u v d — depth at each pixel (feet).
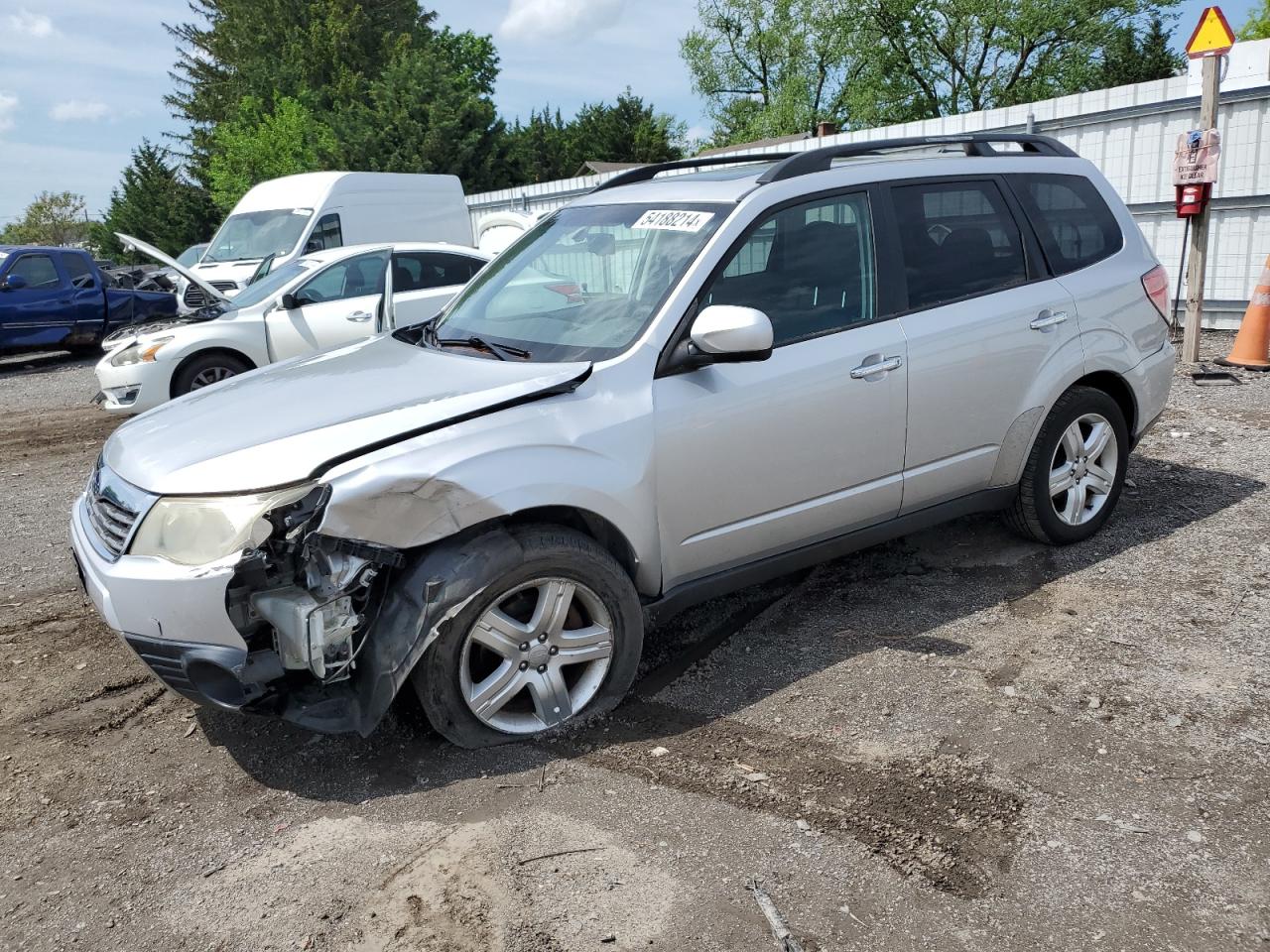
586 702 11.19
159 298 52.85
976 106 133.59
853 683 11.96
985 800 9.55
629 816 9.52
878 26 132.77
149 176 176.65
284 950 8.01
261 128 129.59
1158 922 7.89
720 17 146.92
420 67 126.31
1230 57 30.63
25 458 27.22
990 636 12.99
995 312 13.87
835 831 9.18
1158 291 15.94
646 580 11.53
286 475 9.55
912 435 13.26
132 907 8.64
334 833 9.52
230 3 184.96
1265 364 26.45
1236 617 13.04
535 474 10.30
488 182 127.95
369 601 10.15
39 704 12.45
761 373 11.89
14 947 8.23
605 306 12.24
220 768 10.83
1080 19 121.80
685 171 15.56
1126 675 11.76
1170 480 18.61
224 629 9.53
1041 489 14.96
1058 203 15.24
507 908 8.33
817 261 12.66
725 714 11.41
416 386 11.37
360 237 47.67
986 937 7.82
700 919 8.11
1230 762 9.95
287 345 29.73
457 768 10.48
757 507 12.17
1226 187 31.37
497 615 10.41
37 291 47.55
